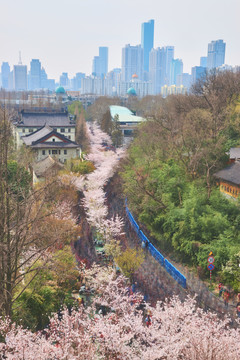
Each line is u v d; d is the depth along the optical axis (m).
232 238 45.97
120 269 42.69
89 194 66.38
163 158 71.44
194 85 118.38
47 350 22.80
